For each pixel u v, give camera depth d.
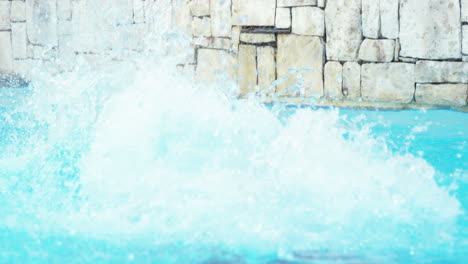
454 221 2.08
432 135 3.53
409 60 4.43
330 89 4.85
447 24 4.21
